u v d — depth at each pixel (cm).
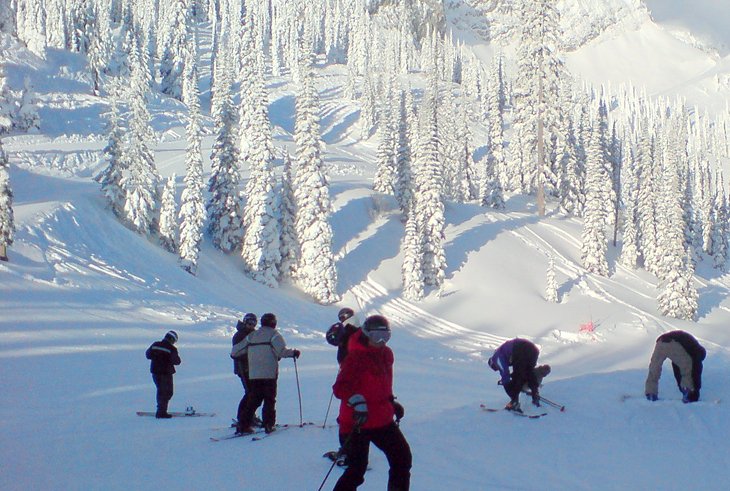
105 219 4588
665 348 1186
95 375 2136
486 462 885
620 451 946
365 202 6738
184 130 9281
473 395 2128
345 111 13788
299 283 5297
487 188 7781
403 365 3238
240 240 5441
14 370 2033
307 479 797
